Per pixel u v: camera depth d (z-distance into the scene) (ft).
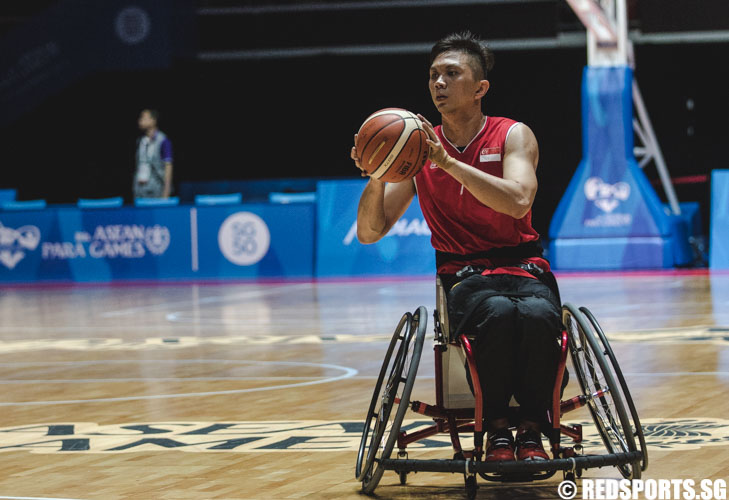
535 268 11.79
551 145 71.77
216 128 73.97
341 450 13.80
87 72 63.36
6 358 25.98
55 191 74.38
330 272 51.01
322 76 72.33
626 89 49.14
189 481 12.14
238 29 62.90
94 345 28.14
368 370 21.89
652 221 49.16
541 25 59.98
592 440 13.87
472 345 11.00
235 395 18.98
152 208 52.49
